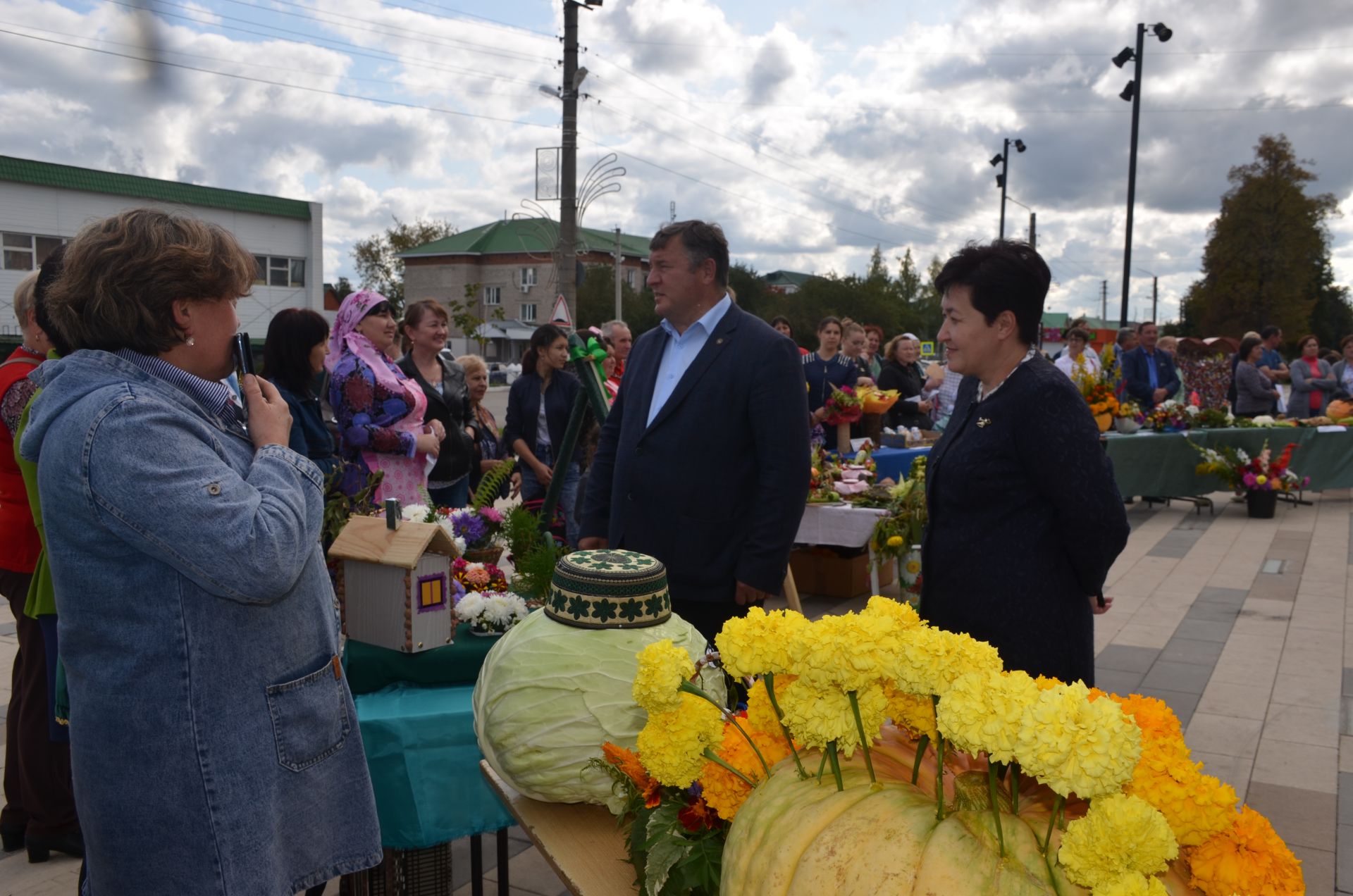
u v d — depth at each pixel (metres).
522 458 5.61
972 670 1.06
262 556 1.44
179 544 1.39
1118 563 7.35
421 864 2.27
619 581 1.70
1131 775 0.94
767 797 1.19
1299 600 6.19
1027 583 2.08
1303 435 10.02
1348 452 10.28
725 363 2.70
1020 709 0.97
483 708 1.74
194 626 1.47
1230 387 13.55
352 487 3.69
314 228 36.12
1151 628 5.61
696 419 2.71
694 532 2.72
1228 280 41.53
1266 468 9.27
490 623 2.39
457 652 2.33
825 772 1.21
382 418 3.83
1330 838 3.17
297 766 1.59
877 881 1.00
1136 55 16.91
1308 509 9.91
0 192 28.97
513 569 3.06
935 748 1.29
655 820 1.35
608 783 1.62
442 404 4.70
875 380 10.06
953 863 1.00
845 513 5.57
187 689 1.47
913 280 64.88
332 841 1.69
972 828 1.06
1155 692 4.55
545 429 5.69
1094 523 2.00
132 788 1.48
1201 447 9.68
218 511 1.41
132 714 1.46
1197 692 4.54
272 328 3.52
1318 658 5.02
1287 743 3.94
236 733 1.51
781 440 2.64
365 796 1.74
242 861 1.51
